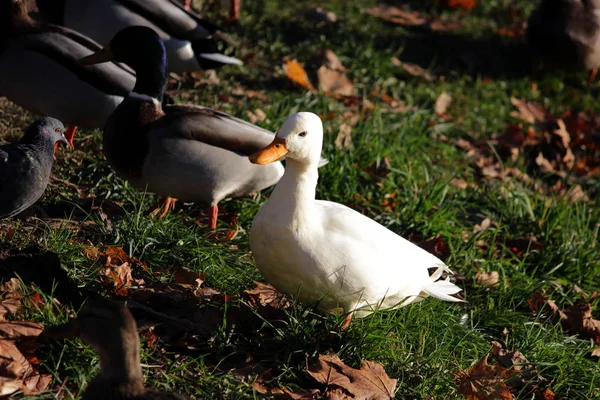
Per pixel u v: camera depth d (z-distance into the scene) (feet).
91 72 25.81
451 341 21.49
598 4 44.14
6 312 16.84
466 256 26.76
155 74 23.16
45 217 22.90
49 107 26.50
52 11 30.66
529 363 21.49
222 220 25.88
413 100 39.50
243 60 38.47
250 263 23.03
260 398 17.03
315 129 18.11
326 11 45.50
